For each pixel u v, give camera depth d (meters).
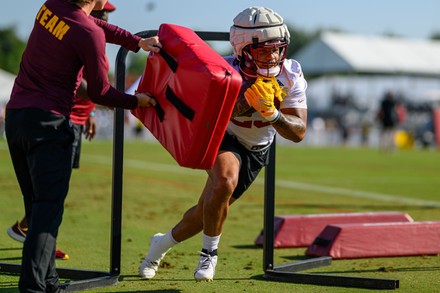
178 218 35.09
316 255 25.41
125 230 30.89
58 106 16.50
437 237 26.11
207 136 16.64
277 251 26.86
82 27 16.30
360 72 150.75
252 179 20.12
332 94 173.00
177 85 17.25
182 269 22.73
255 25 18.59
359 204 42.12
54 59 16.38
